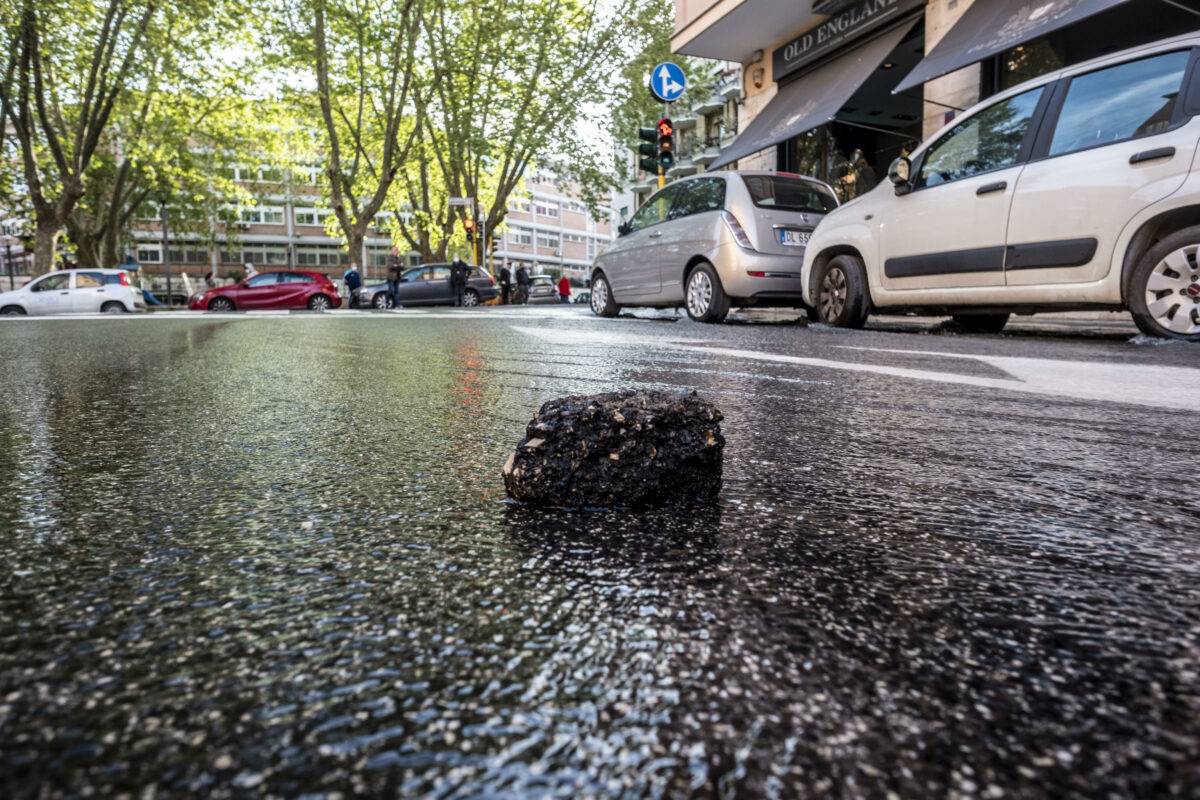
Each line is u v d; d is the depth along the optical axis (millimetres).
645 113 27141
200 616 671
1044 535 966
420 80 26688
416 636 627
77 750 451
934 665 583
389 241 72000
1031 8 9180
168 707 505
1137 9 9109
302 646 607
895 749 459
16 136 25297
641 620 667
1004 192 5316
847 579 785
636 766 438
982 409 2164
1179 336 4539
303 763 438
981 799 407
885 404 2254
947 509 1096
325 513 1045
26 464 1421
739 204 7621
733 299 7738
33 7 19703
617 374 3084
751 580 777
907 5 12133
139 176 34000
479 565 819
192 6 21781
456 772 429
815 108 13633
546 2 26359
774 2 13953
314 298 23859
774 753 453
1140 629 660
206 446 1588
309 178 42375
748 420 1958
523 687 538
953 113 11477
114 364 3670
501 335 5758
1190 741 472
